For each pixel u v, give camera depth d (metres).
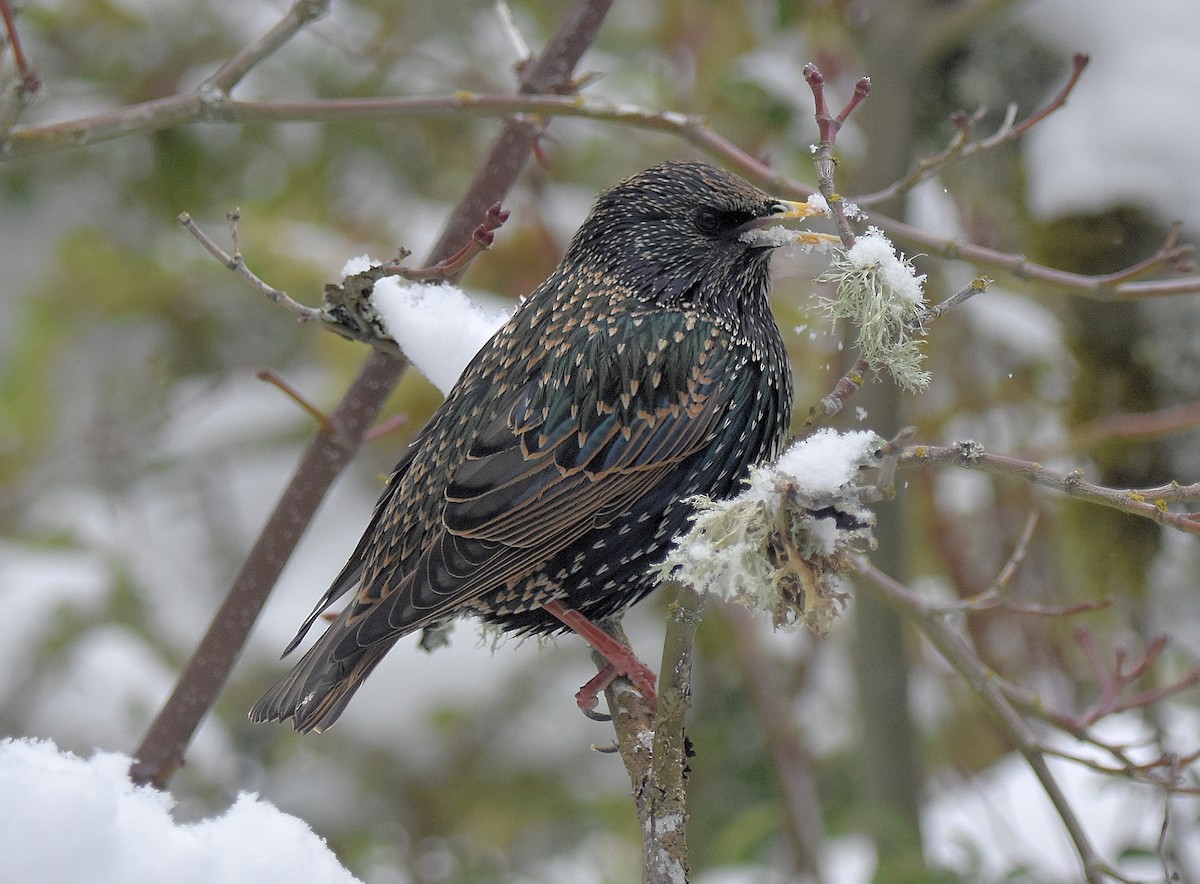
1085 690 11.86
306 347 13.59
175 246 12.74
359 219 13.16
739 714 12.84
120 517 13.67
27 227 13.20
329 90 12.46
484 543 6.87
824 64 11.38
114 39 12.18
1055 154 10.55
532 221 12.21
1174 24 10.60
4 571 12.78
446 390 7.45
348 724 12.60
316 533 14.09
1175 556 11.66
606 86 12.48
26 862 4.52
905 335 5.29
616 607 7.57
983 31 10.86
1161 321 10.88
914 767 10.58
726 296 7.35
